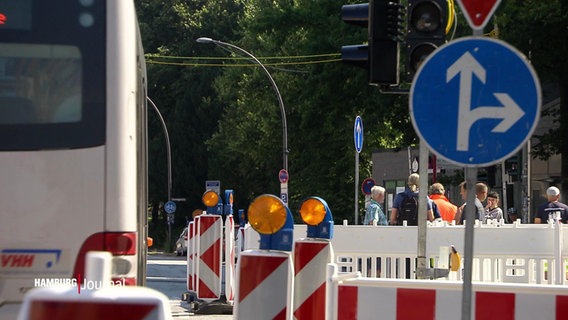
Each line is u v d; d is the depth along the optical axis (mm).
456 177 84062
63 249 17422
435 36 22406
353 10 24047
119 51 17828
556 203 40906
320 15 91875
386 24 23219
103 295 8586
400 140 100625
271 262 17938
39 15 17766
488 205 40719
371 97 87188
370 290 15945
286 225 18047
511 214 71250
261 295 17969
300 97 94375
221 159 146625
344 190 109438
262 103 116000
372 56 23219
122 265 17531
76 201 17500
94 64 17766
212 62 154625
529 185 66250
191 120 153250
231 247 36844
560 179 85375
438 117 15414
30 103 17625
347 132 98062
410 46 22438
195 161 153875
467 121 15359
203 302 36531
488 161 15336
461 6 15680
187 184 154000
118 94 17750
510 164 80562
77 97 17703
